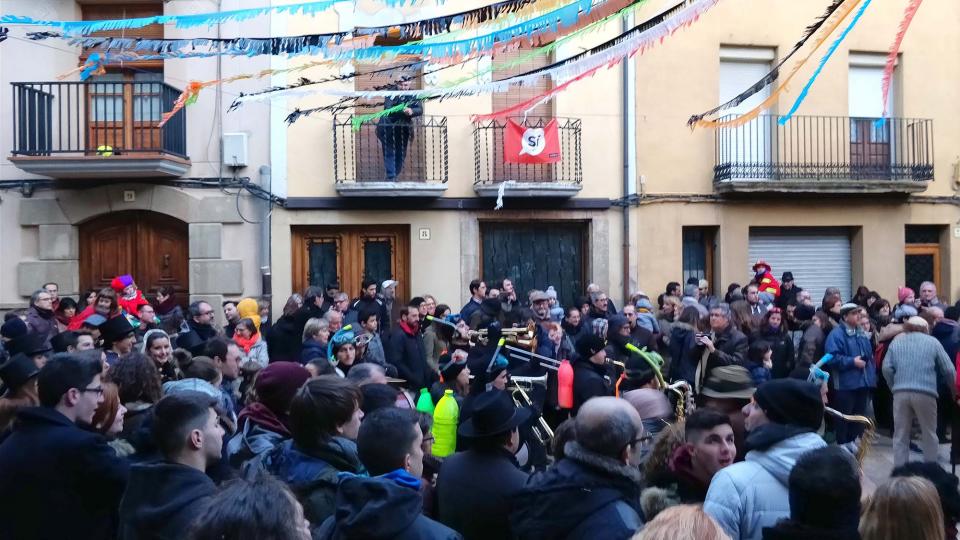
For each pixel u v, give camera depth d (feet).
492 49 16.80
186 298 39.81
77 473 11.07
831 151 44.09
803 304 32.89
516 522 10.57
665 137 42.96
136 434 11.89
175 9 39.01
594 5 15.28
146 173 37.65
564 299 43.06
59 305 31.83
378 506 8.92
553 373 22.68
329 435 11.40
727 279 43.42
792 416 11.21
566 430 12.34
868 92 45.57
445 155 40.81
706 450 11.58
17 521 10.96
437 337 29.84
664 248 42.91
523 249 42.83
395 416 10.18
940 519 9.51
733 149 43.73
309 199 39.81
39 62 38.47
